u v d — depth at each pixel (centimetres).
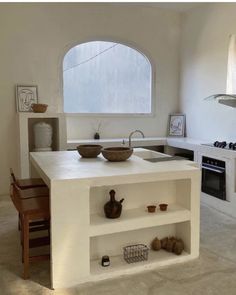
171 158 324
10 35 485
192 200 278
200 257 285
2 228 357
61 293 231
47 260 279
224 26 483
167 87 597
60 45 515
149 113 590
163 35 582
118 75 573
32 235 336
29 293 231
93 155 325
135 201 287
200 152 462
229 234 341
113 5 540
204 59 530
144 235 289
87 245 243
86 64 550
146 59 582
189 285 241
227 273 258
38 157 330
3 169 500
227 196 412
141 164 291
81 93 552
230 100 441
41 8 498
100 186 262
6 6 479
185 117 591
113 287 238
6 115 495
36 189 308
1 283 244
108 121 564
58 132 482
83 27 525
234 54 419
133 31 559
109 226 249
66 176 241
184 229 288
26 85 500
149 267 263
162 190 296
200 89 543
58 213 233
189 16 566
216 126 509
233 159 399
